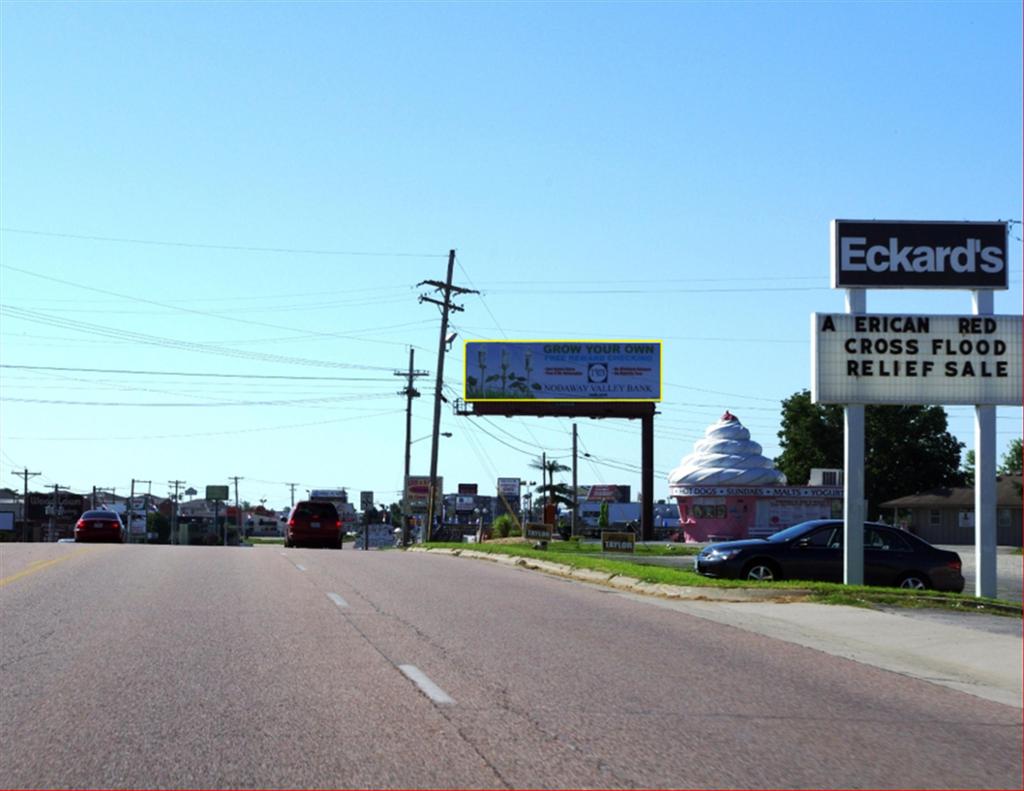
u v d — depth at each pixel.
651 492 67.38
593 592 22.48
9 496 127.81
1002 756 9.16
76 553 29.67
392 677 11.56
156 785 7.55
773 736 9.49
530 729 9.36
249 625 15.34
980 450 24.77
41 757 8.25
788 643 15.58
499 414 67.81
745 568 25.62
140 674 11.53
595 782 7.81
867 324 24.77
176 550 32.91
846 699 11.45
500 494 75.62
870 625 17.62
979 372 24.75
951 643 15.88
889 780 8.24
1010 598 29.00
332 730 9.13
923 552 25.78
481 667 12.38
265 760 8.19
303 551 34.88
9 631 14.49
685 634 16.14
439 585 22.53
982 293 25.08
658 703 10.72
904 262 25.00
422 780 7.74
